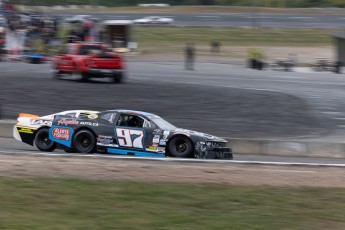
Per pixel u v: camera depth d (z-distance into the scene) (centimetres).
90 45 5259
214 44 9531
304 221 1387
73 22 11262
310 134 3609
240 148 3080
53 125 2489
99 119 2488
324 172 2105
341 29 12356
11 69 6009
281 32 11950
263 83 5903
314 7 18325
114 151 2450
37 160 2111
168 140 2436
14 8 8306
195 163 2211
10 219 1290
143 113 2516
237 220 1362
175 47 9862
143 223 1298
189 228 1276
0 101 4209
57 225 1256
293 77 6731
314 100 4875
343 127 3859
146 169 1984
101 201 1486
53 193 1548
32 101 4272
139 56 8406
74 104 4234
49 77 5434
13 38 7131
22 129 2531
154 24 12912
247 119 4000
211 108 4325
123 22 8688
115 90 4847
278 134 3572
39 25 8012
